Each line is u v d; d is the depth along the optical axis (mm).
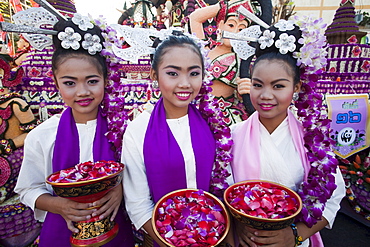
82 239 999
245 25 2191
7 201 1735
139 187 1081
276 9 3314
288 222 798
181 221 840
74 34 1017
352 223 2145
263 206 836
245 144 1154
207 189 1136
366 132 2078
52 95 2215
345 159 2078
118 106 1220
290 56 1023
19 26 947
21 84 2176
